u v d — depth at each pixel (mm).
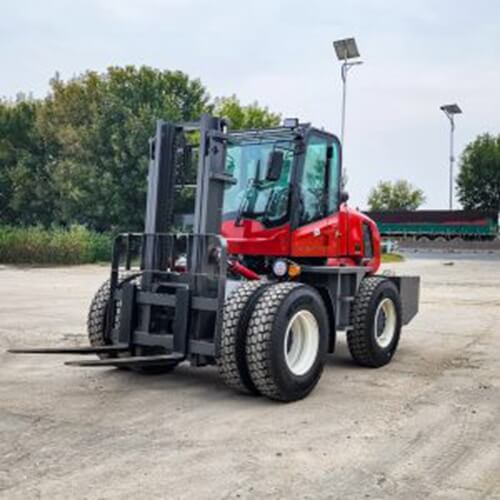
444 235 53969
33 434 4812
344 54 30812
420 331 10922
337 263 7523
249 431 5012
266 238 6664
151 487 3875
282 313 5699
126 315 6285
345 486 3967
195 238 6070
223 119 6301
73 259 28938
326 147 7230
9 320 10906
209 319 6000
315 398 6086
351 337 7516
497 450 4684
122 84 33688
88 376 6762
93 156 33062
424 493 3887
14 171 35625
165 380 6652
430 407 5828
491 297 17234
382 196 72812
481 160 62219
